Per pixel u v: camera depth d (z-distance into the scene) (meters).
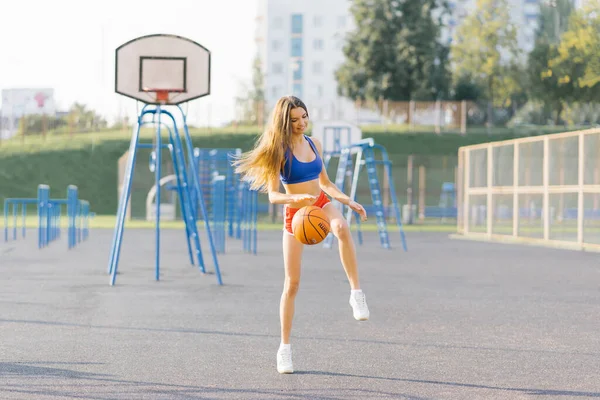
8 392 6.21
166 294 12.69
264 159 6.77
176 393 6.18
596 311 11.01
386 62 73.31
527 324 9.77
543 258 20.88
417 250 24.06
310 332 9.06
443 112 64.62
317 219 6.71
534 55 70.62
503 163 29.25
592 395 6.16
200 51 17.72
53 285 13.99
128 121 66.25
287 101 6.79
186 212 18.11
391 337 8.75
